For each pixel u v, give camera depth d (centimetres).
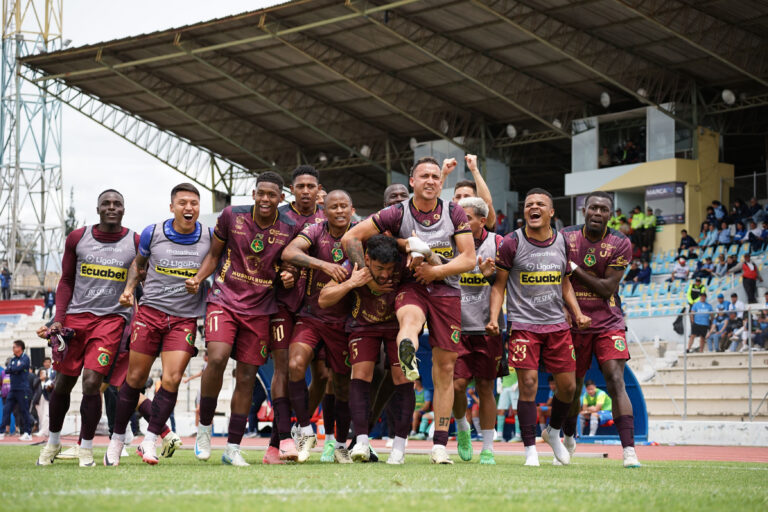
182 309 751
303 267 759
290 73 3359
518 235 779
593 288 790
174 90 3600
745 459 1121
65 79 3666
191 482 516
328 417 848
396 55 3106
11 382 1947
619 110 3366
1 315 4069
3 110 4334
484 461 825
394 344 754
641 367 1955
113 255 770
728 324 1786
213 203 4288
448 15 2784
